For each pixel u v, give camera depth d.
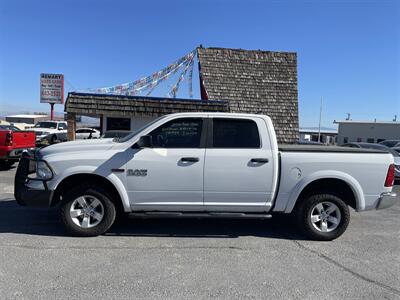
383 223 7.76
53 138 27.20
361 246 6.19
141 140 6.09
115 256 5.41
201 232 6.74
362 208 6.46
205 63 20.36
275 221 7.62
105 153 6.20
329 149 6.53
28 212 7.82
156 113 16.80
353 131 52.31
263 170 6.27
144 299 4.16
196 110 17.08
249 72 20.58
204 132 6.34
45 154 6.26
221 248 5.90
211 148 6.29
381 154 6.46
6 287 4.36
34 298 4.12
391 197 6.46
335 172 6.33
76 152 6.21
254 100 19.66
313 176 6.30
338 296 4.36
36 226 6.82
